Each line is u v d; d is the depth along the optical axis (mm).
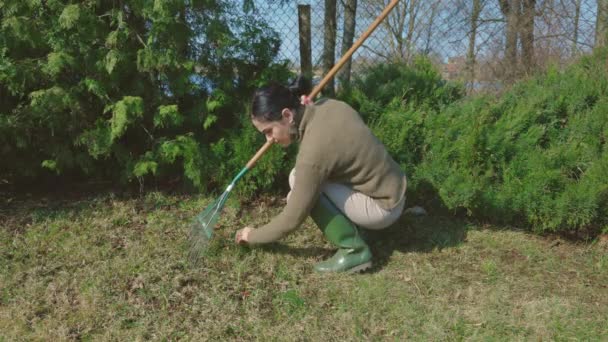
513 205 3396
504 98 4219
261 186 4000
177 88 3760
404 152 3725
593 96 3896
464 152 3531
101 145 3670
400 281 2930
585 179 3330
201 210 3779
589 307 2684
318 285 2873
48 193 4066
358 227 3516
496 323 2525
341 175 2779
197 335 2412
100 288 2746
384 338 2441
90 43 3543
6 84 3436
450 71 5648
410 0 6102
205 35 3754
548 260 3188
